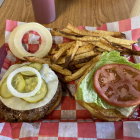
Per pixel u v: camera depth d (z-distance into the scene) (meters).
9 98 0.23
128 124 0.22
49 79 0.24
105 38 0.26
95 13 0.35
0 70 0.28
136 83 0.22
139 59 0.28
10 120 0.23
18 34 0.29
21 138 0.21
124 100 0.22
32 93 0.22
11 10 0.35
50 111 0.24
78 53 0.27
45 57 0.28
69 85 0.27
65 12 0.35
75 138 0.21
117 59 0.25
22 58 0.28
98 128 0.22
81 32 0.27
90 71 0.24
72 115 0.25
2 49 0.30
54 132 0.21
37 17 0.33
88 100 0.22
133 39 0.29
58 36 0.30
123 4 0.36
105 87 0.22
